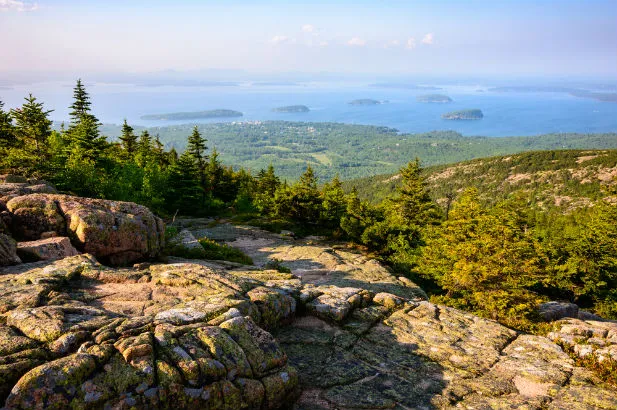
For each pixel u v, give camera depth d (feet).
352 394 25.03
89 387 16.99
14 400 15.83
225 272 35.58
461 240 110.01
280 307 32.63
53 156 138.00
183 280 31.58
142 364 18.56
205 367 19.61
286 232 138.62
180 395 18.34
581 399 25.76
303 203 163.12
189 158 178.19
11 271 31.63
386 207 172.55
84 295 28.17
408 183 163.02
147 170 152.05
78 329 20.83
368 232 126.82
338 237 151.33
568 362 31.42
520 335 36.76
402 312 39.40
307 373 27.09
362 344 32.17
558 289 151.53
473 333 35.94
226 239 112.88
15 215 41.09
